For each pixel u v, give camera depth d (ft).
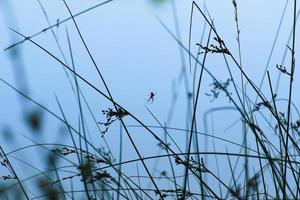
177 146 5.86
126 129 5.63
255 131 5.70
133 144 5.64
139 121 5.61
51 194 5.36
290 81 5.62
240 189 5.83
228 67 5.83
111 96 5.63
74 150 5.65
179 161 5.64
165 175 5.81
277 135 5.79
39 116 5.31
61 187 5.65
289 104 5.62
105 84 5.64
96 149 5.82
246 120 5.73
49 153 5.64
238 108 5.75
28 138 5.59
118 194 5.78
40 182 5.38
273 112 5.68
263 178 5.69
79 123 5.81
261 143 5.64
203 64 5.69
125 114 5.60
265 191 5.68
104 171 5.68
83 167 5.67
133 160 5.67
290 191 5.56
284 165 5.58
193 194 5.68
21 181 5.62
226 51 5.68
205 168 5.67
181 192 5.64
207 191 5.77
